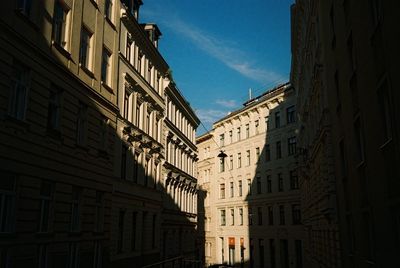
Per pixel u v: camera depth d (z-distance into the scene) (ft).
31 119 49.88
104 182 70.85
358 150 48.73
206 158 216.33
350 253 57.98
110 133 74.59
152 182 101.76
